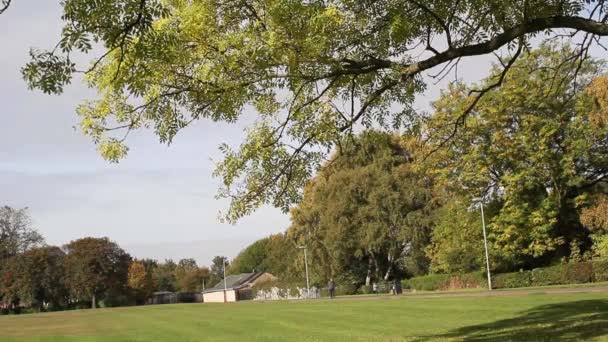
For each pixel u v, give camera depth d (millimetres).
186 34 9703
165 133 10891
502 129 45969
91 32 7391
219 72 9883
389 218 61188
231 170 11602
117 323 41594
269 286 95188
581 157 45000
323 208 64938
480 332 17734
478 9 11039
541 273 47719
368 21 11023
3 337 32938
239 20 10094
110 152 10805
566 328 16172
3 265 103125
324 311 35469
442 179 49125
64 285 102312
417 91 12594
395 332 20406
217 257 190625
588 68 42562
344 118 11812
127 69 9281
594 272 44281
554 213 46344
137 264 117438
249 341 21703
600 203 42906
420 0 10594
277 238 102625
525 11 10367
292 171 12016
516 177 45281
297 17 9430
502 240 48156
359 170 62500
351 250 64625
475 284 54031
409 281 62500
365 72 10984
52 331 37188
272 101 11469
